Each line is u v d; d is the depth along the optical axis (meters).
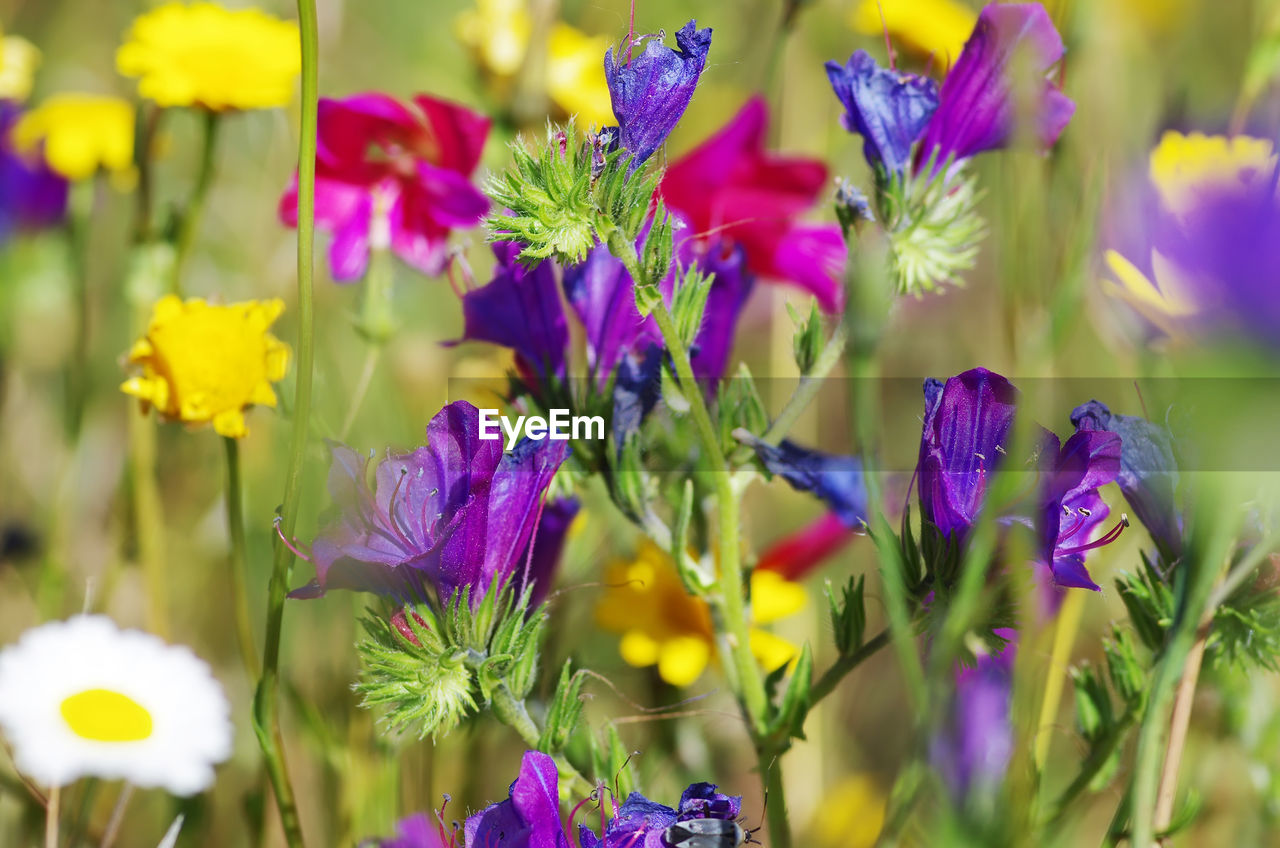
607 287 0.81
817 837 0.87
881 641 0.80
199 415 0.84
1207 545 0.76
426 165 0.86
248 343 0.84
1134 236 0.80
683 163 0.86
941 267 0.80
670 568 0.88
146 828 0.91
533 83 0.93
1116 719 0.81
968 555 0.77
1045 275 0.88
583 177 0.77
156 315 0.84
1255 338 0.73
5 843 0.89
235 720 0.93
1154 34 0.95
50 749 0.85
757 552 0.92
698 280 0.79
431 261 0.88
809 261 0.87
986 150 0.81
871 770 0.90
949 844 0.76
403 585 0.78
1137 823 0.77
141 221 0.93
